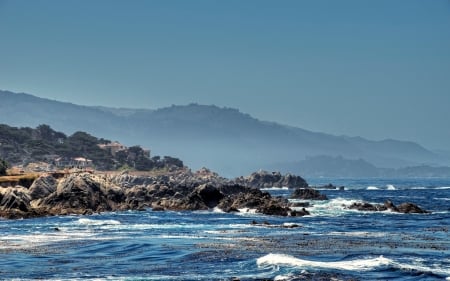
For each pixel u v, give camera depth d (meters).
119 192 177.50
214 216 151.62
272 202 166.75
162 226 122.25
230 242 94.00
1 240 96.69
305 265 70.50
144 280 63.94
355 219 142.25
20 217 141.88
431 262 74.56
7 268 71.31
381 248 87.31
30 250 85.50
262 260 73.88
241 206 169.88
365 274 66.12
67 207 160.12
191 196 177.00
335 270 67.81
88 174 175.38
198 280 63.72
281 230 114.00
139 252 83.25
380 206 174.38
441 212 168.75
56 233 107.38
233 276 65.62
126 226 122.12
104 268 71.31
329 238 99.88
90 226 122.00
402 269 68.25
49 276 66.38
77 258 78.56
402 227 121.06
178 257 78.62
